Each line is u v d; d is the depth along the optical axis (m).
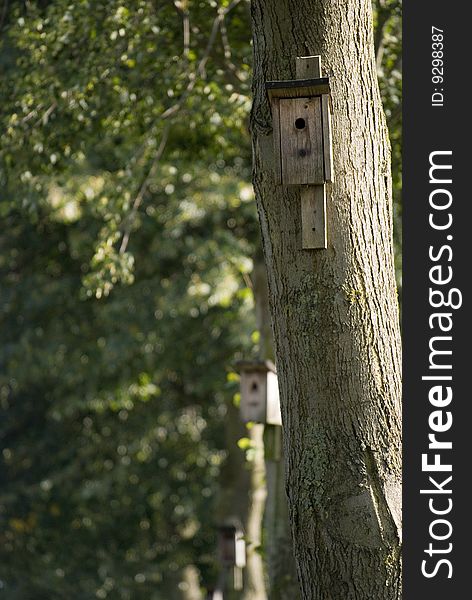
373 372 11.27
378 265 11.36
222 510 36.78
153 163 21.95
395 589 11.24
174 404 43.00
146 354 38.06
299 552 11.55
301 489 11.41
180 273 38.19
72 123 21.61
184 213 34.56
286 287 11.38
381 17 21.12
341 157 11.29
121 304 37.62
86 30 20.56
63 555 43.38
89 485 41.78
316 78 11.05
